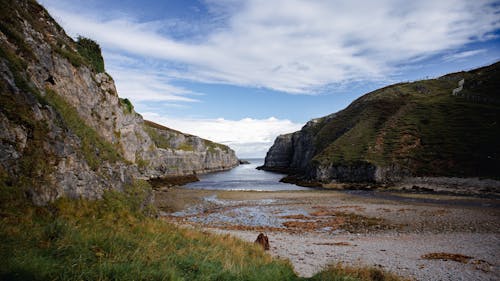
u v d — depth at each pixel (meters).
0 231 7.86
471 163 60.19
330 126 122.62
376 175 67.69
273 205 41.44
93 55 35.56
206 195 51.59
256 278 8.78
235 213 35.78
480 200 42.34
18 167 11.21
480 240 21.73
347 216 33.19
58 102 18.97
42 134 13.25
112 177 19.19
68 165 14.45
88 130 20.41
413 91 112.25
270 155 183.88
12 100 12.21
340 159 78.81
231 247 14.68
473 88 93.81
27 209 10.38
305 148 139.50
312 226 28.70
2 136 10.95
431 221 29.12
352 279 10.76
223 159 174.25
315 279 10.61
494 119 70.50
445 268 15.39
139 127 80.94
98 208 15.15
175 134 121.25
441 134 73.38
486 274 14.46
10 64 13.57
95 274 6.52
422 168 65.44
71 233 8.95
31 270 5.85
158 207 39.81
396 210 35.59
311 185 71.00
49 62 20.59
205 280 7.77
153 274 7.17
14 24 17.94
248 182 84.19
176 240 13.09
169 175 99.25
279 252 18.80
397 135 80.31
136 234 12.50
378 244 21.34
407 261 16.73
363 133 90.19
